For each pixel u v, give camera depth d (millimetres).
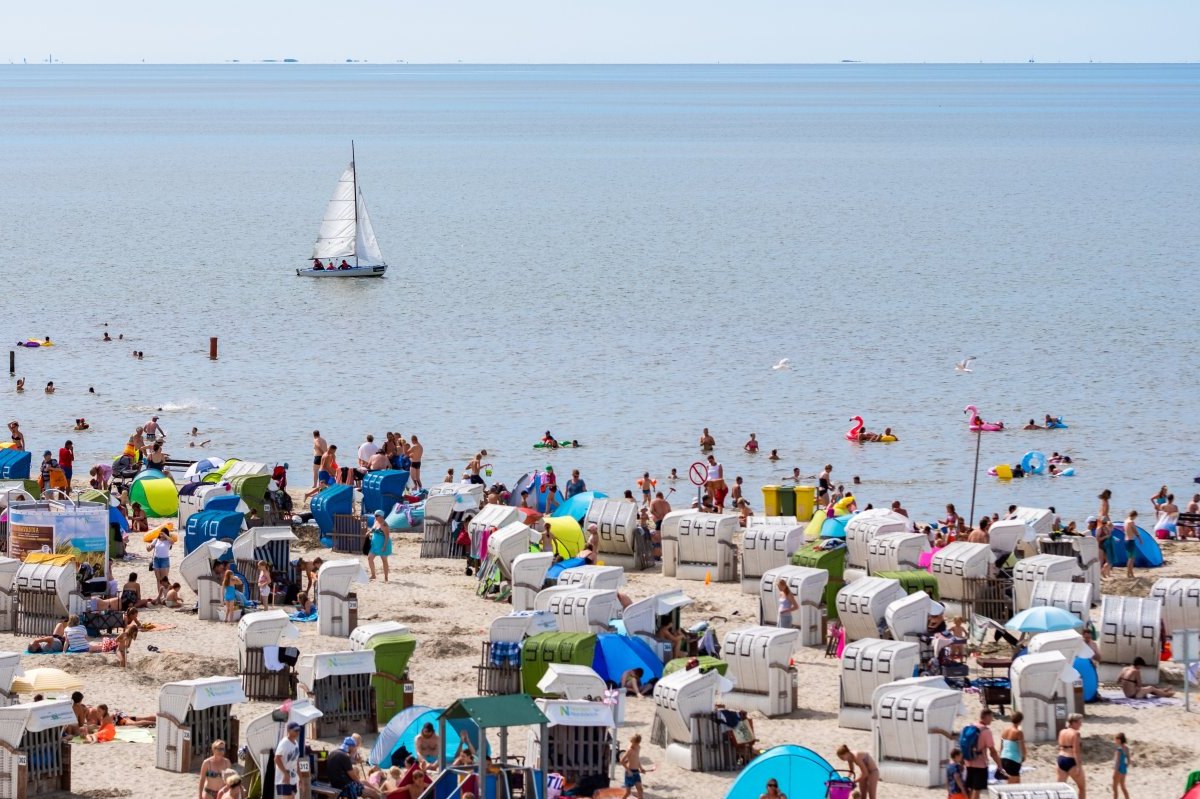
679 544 98062
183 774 62562
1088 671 72688
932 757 61562
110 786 61031
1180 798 60250
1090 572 91875
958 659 74188
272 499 110625
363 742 66812
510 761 61938
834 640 81688
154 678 75562
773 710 71375
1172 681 76312
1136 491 135250
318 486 118188
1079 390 177375
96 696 72875
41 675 69188
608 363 194500
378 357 198875
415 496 115250
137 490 114312
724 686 64812
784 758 58594
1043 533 97500
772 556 92438
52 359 194375
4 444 134500
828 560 87438
